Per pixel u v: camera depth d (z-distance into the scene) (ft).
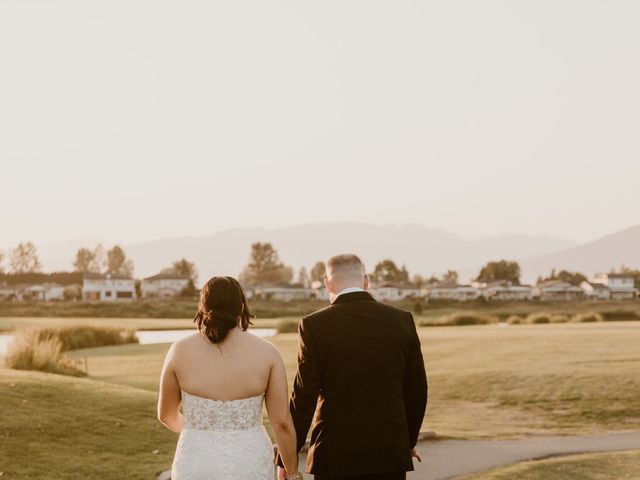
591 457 40.11
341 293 15.74
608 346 94.48
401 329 15.38
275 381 14.55
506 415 55.72
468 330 149.28
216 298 14.34
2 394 44.01
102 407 44.47
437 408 59.11
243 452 14.01
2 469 30.86
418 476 35.45
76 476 30.91
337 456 14.73
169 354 14.43
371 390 14.92
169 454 35.94
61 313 330.75
